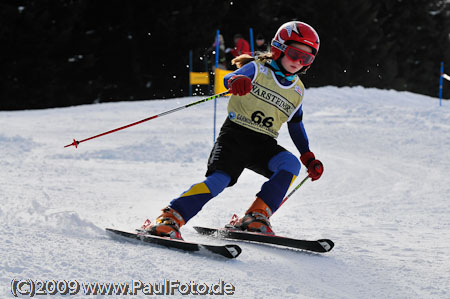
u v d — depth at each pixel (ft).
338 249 27.37
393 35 328.90
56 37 199.62
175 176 56.44
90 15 217.77
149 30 221.66
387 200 44.93
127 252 23.56
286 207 41.06
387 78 302.86
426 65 339.57
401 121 106.01
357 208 41.01
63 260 21.36
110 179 52.75
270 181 28.30
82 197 41.52
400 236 31.12
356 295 19.98
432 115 110.01
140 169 60.49
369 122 105.81
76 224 29.14
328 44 285.02
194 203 26.78
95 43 212.02
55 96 206.49
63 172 55.93
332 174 59.11
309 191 49.24
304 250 26.89
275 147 28.86
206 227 29.76
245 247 26.86
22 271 19.52
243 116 27.86
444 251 27.30
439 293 20.33
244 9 248.32
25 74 198.59
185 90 228.02
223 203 42.19
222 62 134.41
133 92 225.15
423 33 337.31
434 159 70.74
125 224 31.60
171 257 23.30
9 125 99.30
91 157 68.18
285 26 27.84
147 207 38.63
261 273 21.97
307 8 280.31
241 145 27.78
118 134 88.17
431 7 342.23
